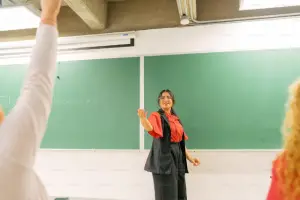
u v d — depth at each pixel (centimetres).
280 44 307
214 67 318
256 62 310
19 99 50
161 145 245
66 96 350
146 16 346
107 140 335
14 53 369
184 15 307
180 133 255
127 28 350
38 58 52
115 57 344
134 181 324
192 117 316
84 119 343
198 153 311
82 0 284
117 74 341
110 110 338
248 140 303
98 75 346
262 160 298
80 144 341
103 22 344
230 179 302
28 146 46
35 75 51
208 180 306
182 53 327
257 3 270
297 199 59
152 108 327
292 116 65
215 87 315
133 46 341
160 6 344
